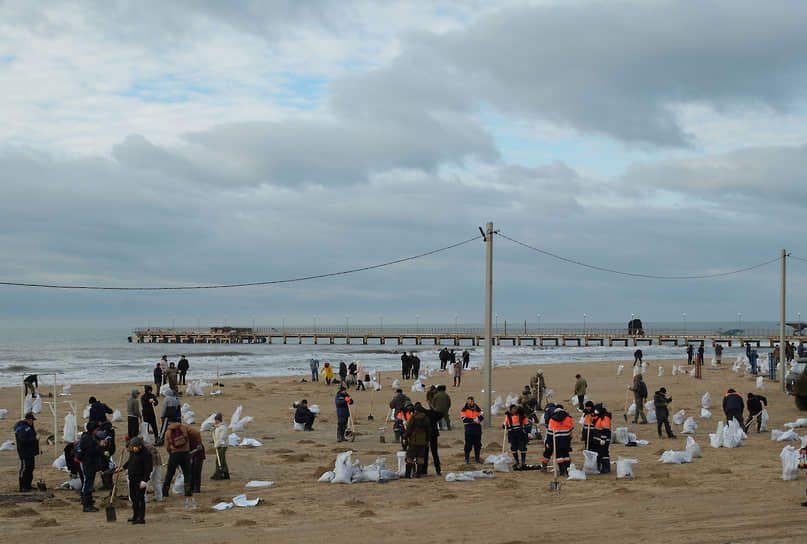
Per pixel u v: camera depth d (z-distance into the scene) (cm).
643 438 2541
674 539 1198
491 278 2955
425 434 1842
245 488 1706
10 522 1377
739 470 1842
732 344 15300
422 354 10731
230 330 18338
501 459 1889
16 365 8219
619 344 16612
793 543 1164
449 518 1380
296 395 4244
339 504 1519
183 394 4194
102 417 2136
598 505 1464
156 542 1235
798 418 3122
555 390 4528
